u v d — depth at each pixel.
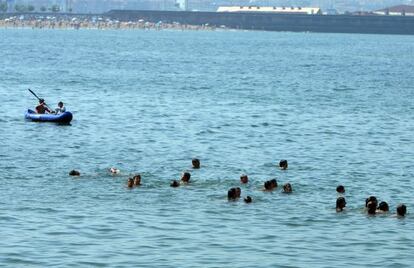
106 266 63.78
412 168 107.62
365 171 104.81
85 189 89.31
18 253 66.31
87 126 139.75
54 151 114.62
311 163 109.81
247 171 102.69
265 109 171.62
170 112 161.88
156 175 98.50
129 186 90.44
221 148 120.69
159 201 84.69
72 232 72.69
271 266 64.75
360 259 67.06
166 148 119.44
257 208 82.75
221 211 81.19
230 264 65.00
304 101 191.75
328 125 148.62
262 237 72.75
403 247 70.56
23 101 176.75
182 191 89.44
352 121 155.12
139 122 146.25
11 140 123.25
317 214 81.06
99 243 69.62
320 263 65.81
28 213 78.56
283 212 81.50
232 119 153.38
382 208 82.38
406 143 130.25
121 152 115.19
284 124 148.62
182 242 70.56
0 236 70.75
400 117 163.38
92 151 115.44
